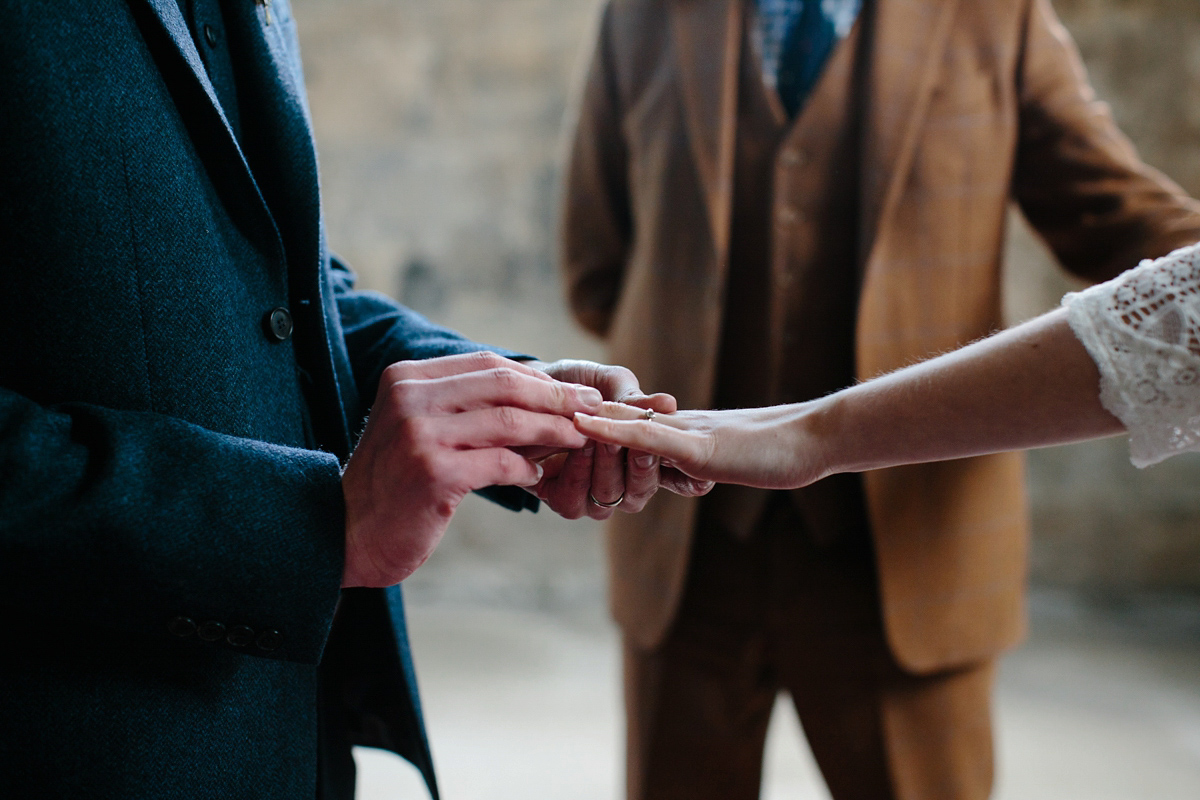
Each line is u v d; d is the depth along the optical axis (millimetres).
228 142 737
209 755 724
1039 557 4441
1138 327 799
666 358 1641
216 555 660
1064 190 1559
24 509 613
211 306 727
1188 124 4383
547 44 4828
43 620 683
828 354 1597
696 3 1655
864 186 1524
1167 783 2678
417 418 724
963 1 1546
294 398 822
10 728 662
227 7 809
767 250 1624
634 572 1662
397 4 4887
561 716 3184
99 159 669
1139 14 4352
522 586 4566
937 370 908
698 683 1658
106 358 686
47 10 653
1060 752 2883
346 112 4977
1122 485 4375
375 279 4992
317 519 702
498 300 4977
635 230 1765
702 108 1610
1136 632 4027
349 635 962
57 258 665
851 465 934
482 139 4926
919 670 1490
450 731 3053
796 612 1584
